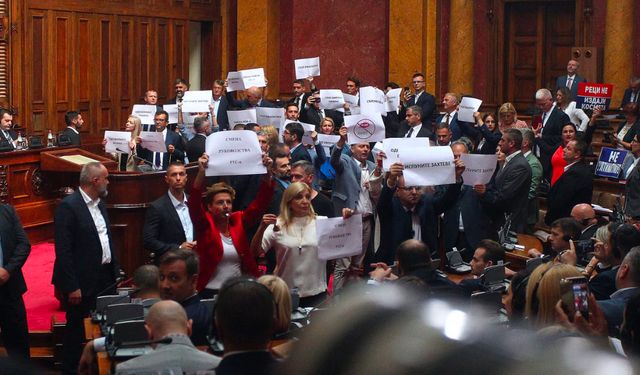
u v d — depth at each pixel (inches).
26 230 466.3
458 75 701.9
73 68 606.5
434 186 345.7
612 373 31.9
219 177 405.7
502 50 707.4
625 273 207.5
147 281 239.0
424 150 302.0
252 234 343.3
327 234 267.1
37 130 579.8
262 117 487.2
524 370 31.3
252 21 741.3
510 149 374.3
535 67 707.4
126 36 655.1
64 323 330.6
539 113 580.1
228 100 576.4
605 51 650.8
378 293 34.7
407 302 33.9
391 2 703.1
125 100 655.8
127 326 193.9
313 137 423.8
